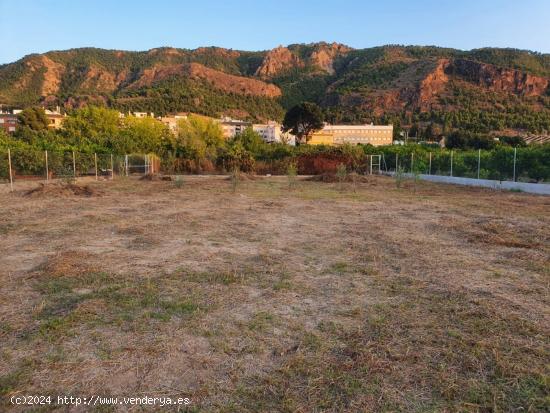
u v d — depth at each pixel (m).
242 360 2.69
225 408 2.18
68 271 4.48
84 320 3.26
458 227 7.45
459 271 4.72
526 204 11.16
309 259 5.26
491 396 2.30
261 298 3.84
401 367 2.61
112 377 2.47
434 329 3.16
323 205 10.74
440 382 2.43
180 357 2.72
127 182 18.55
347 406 2.21
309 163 27.48
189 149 29.75
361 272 4.69
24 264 4.90
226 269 4.73
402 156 26.91
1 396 2.27
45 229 7.13
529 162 16.47
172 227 7.39
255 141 32.88
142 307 3.56
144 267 4.79
